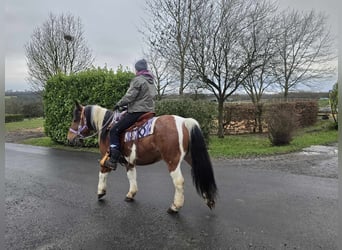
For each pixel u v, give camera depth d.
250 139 12.11
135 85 4.15
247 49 11.82
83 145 10.80
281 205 4.39
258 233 3.47
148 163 4.34
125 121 4.26
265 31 13.05
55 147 11.10
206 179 4.02
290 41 19.45
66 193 5.25
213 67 11.88
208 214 4.09
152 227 3.72
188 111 8.99
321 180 5.74
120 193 5.17
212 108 9.77
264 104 14.68
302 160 7.70
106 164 4.40
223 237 3.39
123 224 3.83
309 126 16.42
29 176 6.59
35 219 4.07
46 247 3.27
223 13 11.52
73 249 3.22
